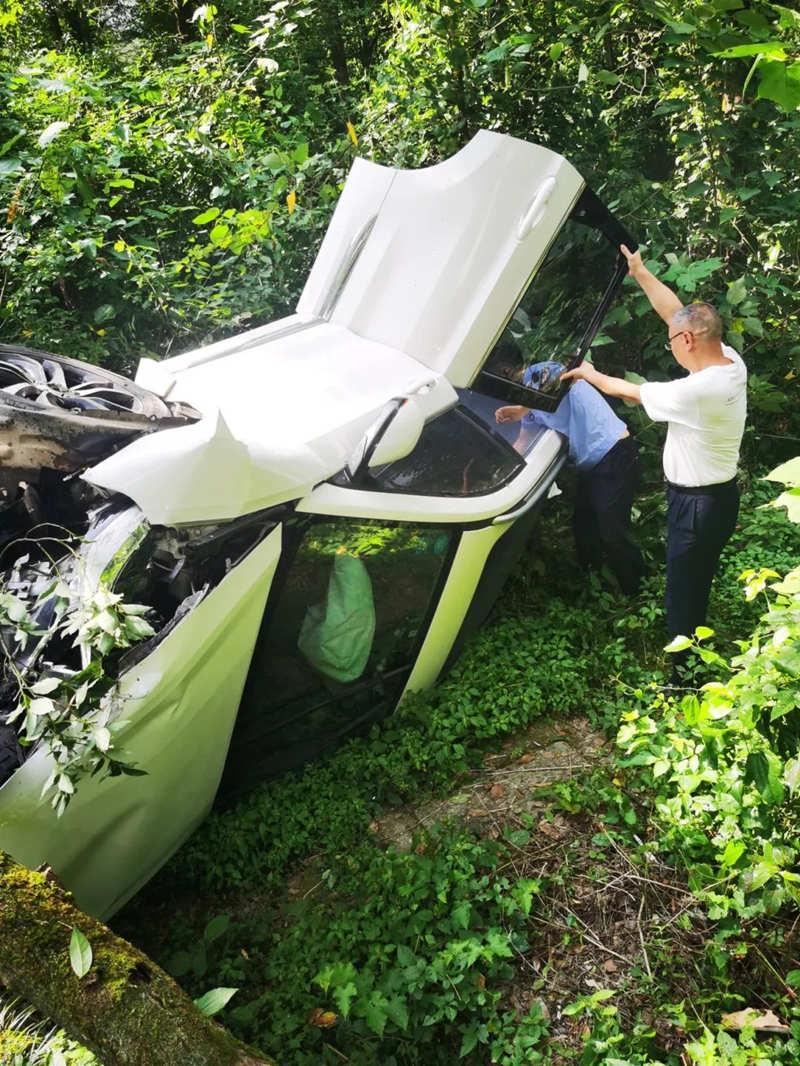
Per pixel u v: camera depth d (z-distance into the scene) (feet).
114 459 9.13
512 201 12.11
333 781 11.46
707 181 17.90
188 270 18.85
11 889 6.31
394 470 11.58
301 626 10.45
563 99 17.94
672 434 11.90
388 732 12.06
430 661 12.48
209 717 9.50
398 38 19.67
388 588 11.35
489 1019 8.60
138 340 18.93
